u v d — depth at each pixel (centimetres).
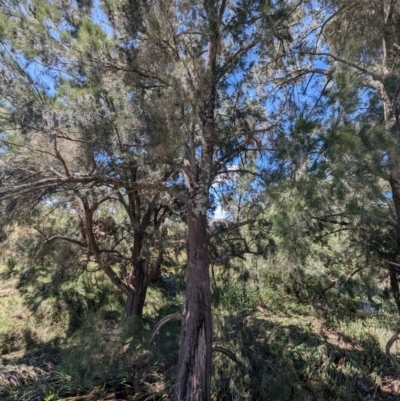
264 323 780
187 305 523
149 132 396
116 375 593
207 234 560
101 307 838
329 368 659
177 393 479
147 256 687
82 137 398
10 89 368
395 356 694
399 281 543
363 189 349
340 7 508
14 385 567
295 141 373
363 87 432
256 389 570
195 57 446
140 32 434
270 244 561
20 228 688
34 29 400
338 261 627
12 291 887
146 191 601
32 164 454
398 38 472
